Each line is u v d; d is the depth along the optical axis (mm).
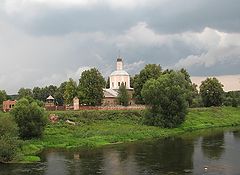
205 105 168250
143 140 92312
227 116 145375
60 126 100625
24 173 55531
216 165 59188
